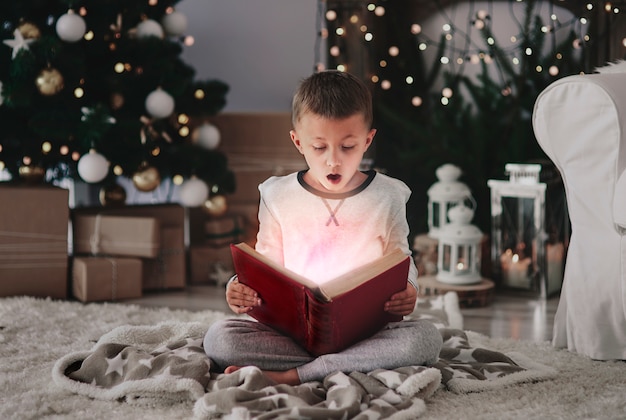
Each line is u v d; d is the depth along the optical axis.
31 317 2.14
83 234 2.60
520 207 2.56
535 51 2.86
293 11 3.24
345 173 1.50
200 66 3.32
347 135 1.47
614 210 1.71
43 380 1.62
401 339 1.50
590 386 1.60
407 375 1.44
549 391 1.56
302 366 1.51
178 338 1.80
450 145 2.97
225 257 2.82
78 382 1.55
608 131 1.78
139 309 2.31
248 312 1.56
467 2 3.00
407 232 1.63
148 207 2.72
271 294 1.47
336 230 1.58
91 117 2.45
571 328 1.88
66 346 1.88
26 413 1.41
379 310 1.49
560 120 1.86
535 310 2.40
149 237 2.56
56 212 2.48
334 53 2.98
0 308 2.23
